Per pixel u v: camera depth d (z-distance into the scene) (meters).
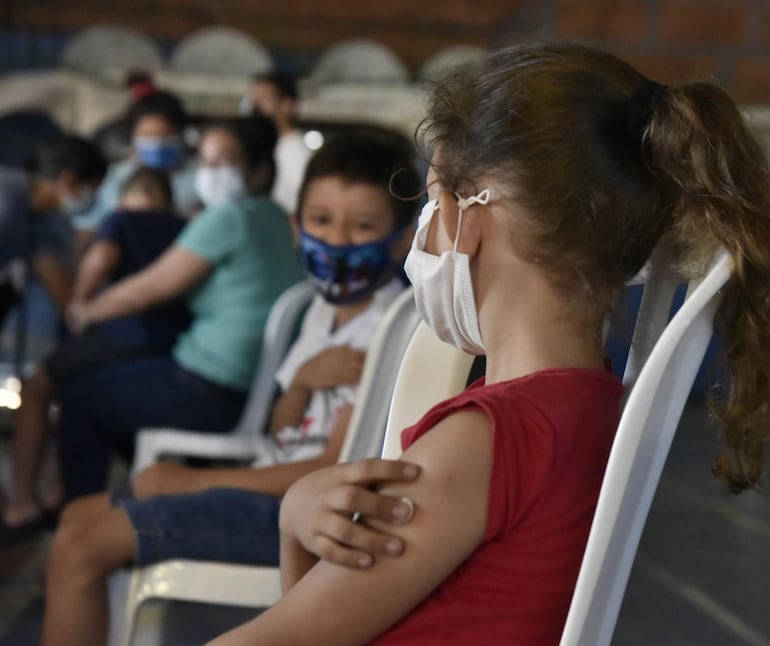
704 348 0.98
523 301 1.00
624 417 0.95
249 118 3.31
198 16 6.67
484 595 0.94
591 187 0.98
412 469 0.92
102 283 3.41
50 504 3.35
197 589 1.73
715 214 0.96
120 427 2.92
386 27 6.82
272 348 2.65
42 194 3.91
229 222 2.86
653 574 3.15
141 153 4.25
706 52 6.69
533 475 0.93
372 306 1.99
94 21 6.55
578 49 1.06
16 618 2.61
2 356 5.05
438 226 1.03
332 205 1.94
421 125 1.08
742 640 2.68
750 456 1.01
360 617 0.91
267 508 1.75
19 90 5.25
